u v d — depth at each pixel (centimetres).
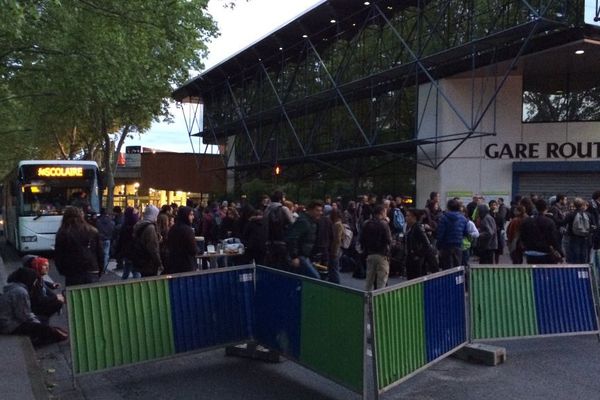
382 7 2452
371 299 540
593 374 670
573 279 812
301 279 629
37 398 558
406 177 2483
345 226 1336
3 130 3488
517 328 763
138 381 647
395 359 573
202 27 2403
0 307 808
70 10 1425
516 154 2253
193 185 4269
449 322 686
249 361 721
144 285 649
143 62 1747
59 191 1864
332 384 632
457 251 1061
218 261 1337
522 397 592
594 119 2202
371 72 2548
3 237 3372
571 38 1845
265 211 1182
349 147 2761
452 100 2280
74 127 4122
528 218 1036
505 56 2056
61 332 822
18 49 1491
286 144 3319
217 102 4084
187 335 674
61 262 823
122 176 5766
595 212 1235
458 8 2166
